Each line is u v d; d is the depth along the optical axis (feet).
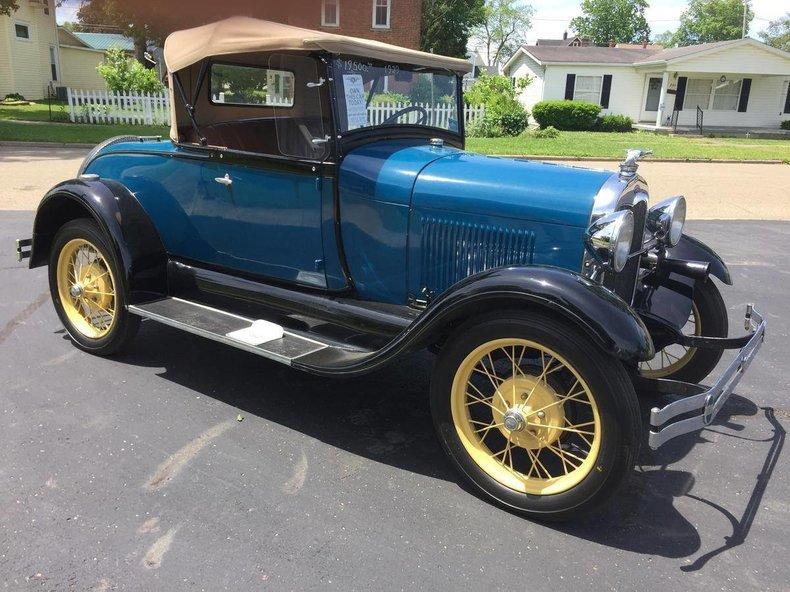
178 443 10.27
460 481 9.55
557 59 96.89
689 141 72.74
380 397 12.17
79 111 61.26
